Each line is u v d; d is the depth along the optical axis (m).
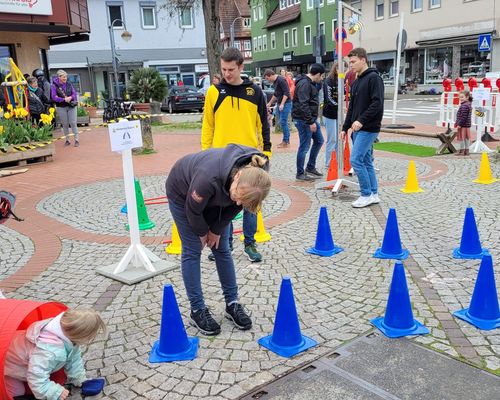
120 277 4.67
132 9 36.66
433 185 7.86
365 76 6.38
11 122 11.27
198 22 38.28
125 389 3.07
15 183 9.27
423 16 32.00
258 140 5.02
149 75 21.42
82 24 18.84
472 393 2.87
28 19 15.45
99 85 37.09
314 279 4.55
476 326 3.58
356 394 2.90
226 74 4.62
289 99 12.27
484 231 5.59
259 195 2.85
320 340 3.50
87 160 11.63
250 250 4.98
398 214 6.40
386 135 14.20
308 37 42.72
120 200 7.73
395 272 3.54
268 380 3.08
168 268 4.86
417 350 3.32
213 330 3.63
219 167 3.08
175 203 3.50
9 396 2.67
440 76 31.78
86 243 5.80
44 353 2.75
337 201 7.17
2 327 2.73
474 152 10.67
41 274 4.93
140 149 12.40
